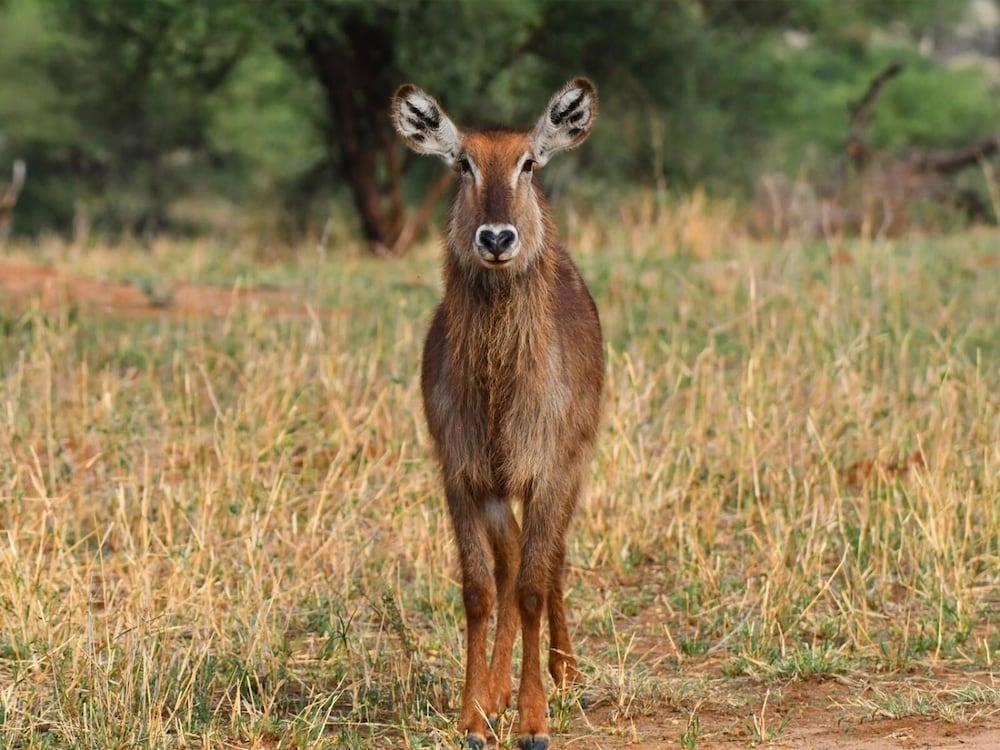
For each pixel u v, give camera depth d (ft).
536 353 26.09
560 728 25.90
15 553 30.55
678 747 24.77
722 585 33.04
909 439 38.63
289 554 34.04
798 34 116.98
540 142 26.96
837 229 86.79
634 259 61.16
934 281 55.77
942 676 28.32
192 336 47.75
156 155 146.82
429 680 27.99
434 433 27.17
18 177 67.26
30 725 25.34
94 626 29.35
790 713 26.55
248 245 87.35
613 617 32.17
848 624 30.14
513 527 27.45
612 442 37.37
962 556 32.78
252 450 36.91
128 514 35.12
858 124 103.40
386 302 54.85
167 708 26.58
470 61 87.04
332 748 25.14
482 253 25.08
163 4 88.94
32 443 37.37
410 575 34.58
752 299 43.50
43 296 54.70
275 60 103.24
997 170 95.66
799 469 37.24
